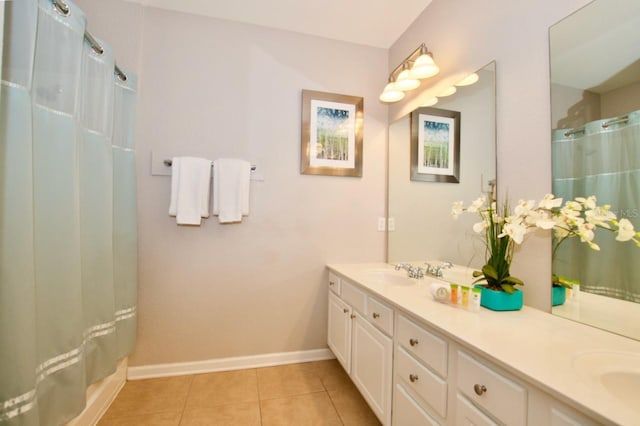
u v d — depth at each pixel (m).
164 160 1.97
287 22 2.13
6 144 0.93
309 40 2.26
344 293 1.94
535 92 1.22
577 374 0.71
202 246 2.05
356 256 2.34
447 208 1.73
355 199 2.35
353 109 2.33
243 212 1.98
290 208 2.21
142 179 1.96
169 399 1.75
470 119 1.57
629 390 0.74
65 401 1.16
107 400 1.67
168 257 2.00
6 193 0.92
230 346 2.11
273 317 2.19
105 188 1.50
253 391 1.84
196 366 2.04
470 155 1.57
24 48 0.97
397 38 2.31
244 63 2.13
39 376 1.08
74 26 1.21
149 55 1.98
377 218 2.39
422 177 1.97
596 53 1.01
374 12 2.02
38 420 0.99
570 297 1.08
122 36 1.90
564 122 1.10
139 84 1.95
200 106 2.05
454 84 1.70
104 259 1.50
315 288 2.27
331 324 2.16
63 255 1.16
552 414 0.67
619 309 0.94
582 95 1.05
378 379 1.45
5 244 0.92
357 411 1.67
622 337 0.93
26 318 0.95
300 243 2.23
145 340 1.97
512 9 1.33
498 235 1.21
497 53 1.41
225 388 1.87
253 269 2.15
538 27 1.21
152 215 1.97
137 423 1.56
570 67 1.09
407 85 1.92
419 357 1.15
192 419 1.59
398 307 1.27
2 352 0.91
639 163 0.89
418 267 1.95
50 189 1.13
